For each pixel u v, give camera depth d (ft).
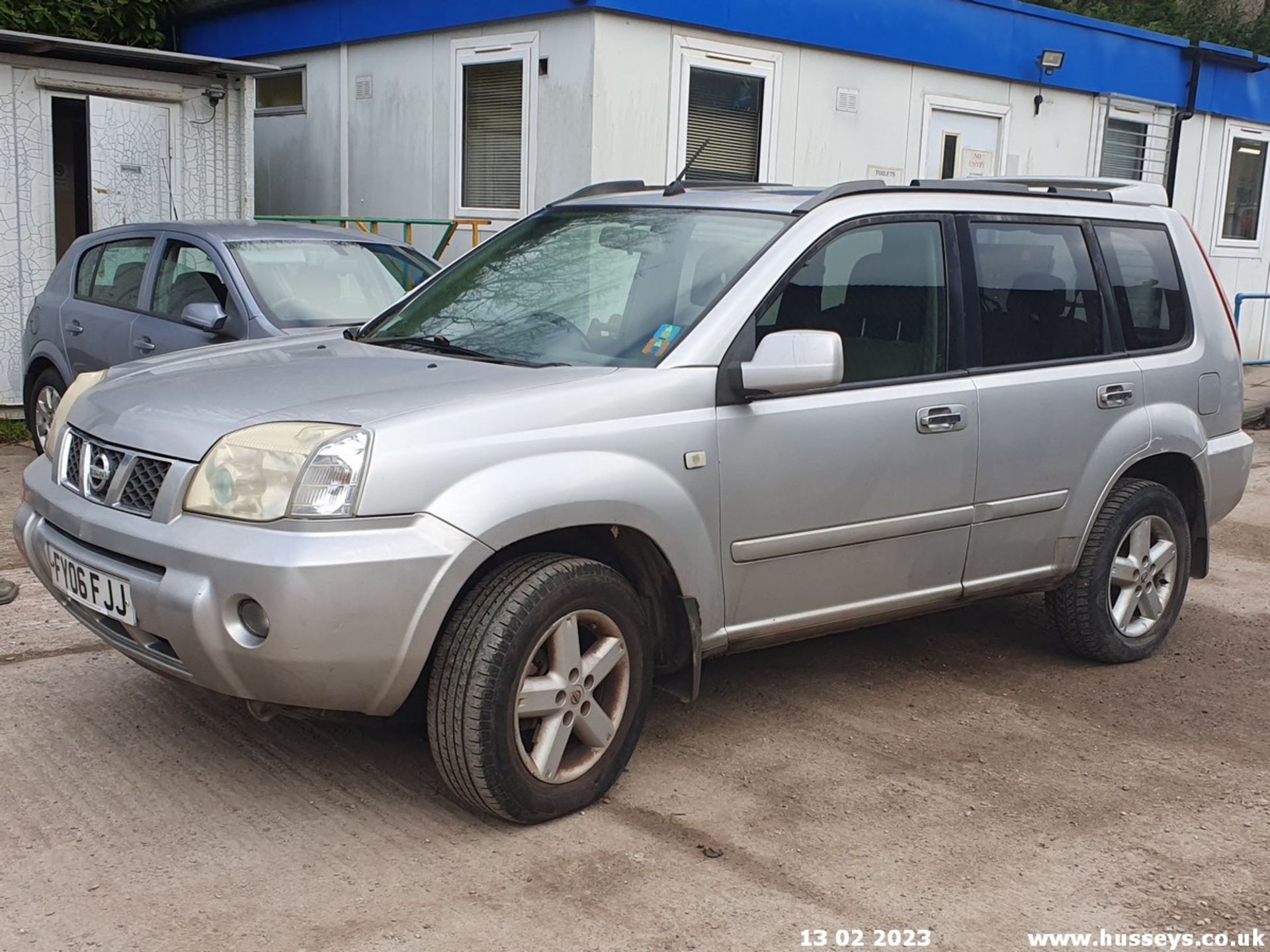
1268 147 50.90
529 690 11.47
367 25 37.04
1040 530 15.67
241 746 13.47
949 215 14.88
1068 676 16.79
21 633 16.72
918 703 15.58
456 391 11.68
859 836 11.93
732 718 14.83
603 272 14.06
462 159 35.22
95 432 12.21
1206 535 18.01
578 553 12.62
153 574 11.07
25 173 32.83
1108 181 17.88
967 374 14.70
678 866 11.23
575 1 31.01
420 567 10.65
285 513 10.49
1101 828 12.30
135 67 34.12
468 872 11.01
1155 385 16.78
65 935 9.84
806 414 13.14
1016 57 40.78
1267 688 16.63
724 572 12.82
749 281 13.03
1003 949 10.11
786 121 35.68
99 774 12.69
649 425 12.08
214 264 22.77
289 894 10.55
